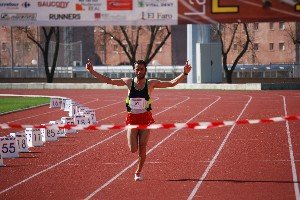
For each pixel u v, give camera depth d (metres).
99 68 140.12
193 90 86.81
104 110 53.44
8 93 86.75
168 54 151.75
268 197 18.03
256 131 35.78
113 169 23.41
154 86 20.30
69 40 151.12
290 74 133.50
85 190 19.52
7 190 19.73
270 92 79.81
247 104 58.59
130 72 137.88
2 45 151.75
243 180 20.80
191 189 19.39
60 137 33.91
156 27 112.00
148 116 20.39
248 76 137.00
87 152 28.09
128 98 20.30
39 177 21.95
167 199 17.97
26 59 150.00
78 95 78.19
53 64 112.56
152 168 23.50
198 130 36.72
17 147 26.86
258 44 146.50
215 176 21.64
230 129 37.00
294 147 28.95
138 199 18.03
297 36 142.38
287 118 21.39
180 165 24.14
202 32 89.38
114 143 31.22
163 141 31.91
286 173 22.02
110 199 18.14
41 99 69.56
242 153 27.25
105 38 152.50
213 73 89.62
